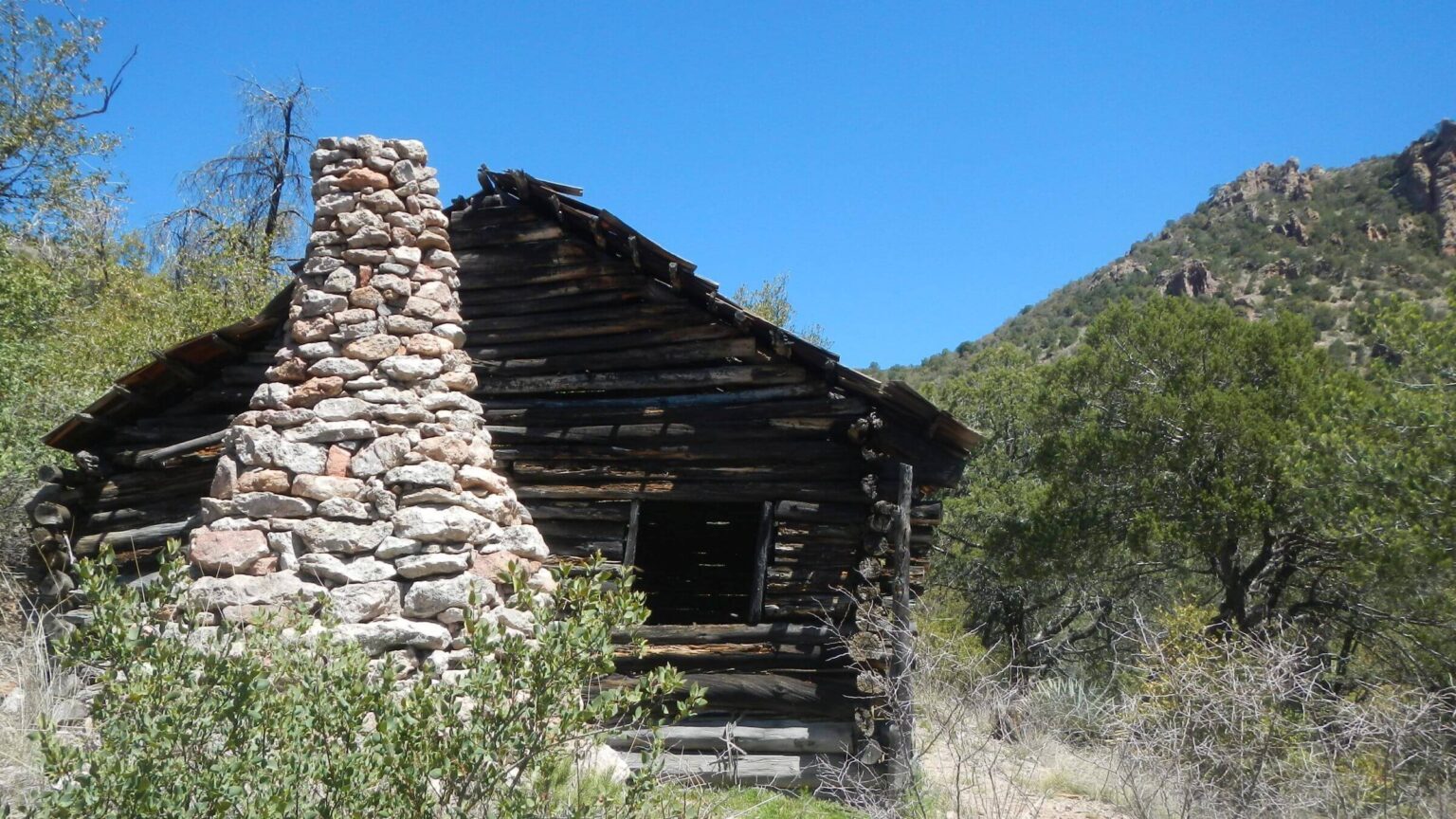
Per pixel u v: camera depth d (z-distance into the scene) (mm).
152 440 10164
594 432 9922
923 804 7629
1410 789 7254
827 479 9289
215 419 10062
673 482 9617
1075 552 20109
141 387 9930
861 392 9086
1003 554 22062
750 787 8453
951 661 8641
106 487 9930
